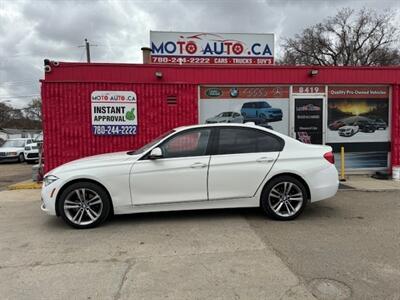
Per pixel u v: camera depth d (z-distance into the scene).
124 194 5.82
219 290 3.60
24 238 5.36
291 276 3.89
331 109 11.01
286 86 10.84
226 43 12.29
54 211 5.75
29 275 4.02
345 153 11.12
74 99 10.07
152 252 4.68
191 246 4.88
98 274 4.02
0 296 3.54
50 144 10.03
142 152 6.04
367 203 7.42
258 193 6.08
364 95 11.05
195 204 5.99
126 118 10.28
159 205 5.92
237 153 6.09
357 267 4.13
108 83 10.16
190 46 12.18
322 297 3.43
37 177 10.98
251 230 5.57
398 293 3.51
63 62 9.96
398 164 11.02
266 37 12.41
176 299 3.43
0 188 11.17
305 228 5.66
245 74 10.59
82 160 6.18
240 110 10.78
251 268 4.11
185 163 5.92
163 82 10.35
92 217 5.81
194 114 10.52
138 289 3.64
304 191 6.14
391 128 11.13
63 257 4.56
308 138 10.99
